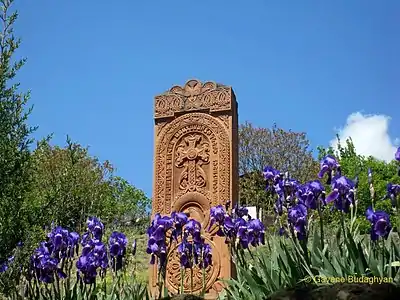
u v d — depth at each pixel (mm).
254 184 30266
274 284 5172
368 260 5086
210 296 9117
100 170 24500
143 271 13141
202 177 10031
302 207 5289
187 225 6320
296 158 36500
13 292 6684
